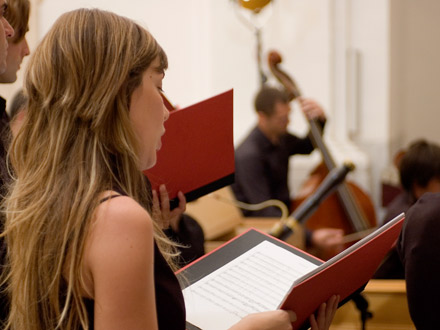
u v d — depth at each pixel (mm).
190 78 6098
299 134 5922
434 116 6750
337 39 5988
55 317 1308
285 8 5906
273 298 1645
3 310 1504
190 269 1756
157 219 1962
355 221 4371
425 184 3057
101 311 1222
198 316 1605
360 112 6102
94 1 6090
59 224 1283
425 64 6711
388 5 5961
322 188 3785
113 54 1318
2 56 1691
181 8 6043
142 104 1356
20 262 1328
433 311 1836
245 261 1772
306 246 4102
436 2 6609
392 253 3025
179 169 2018
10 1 2029
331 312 1588
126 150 1317
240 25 5926
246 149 4570
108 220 1248
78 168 1303
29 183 1333
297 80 5980
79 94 1314
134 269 1224
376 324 2678
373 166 6164
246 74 5945
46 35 1381
